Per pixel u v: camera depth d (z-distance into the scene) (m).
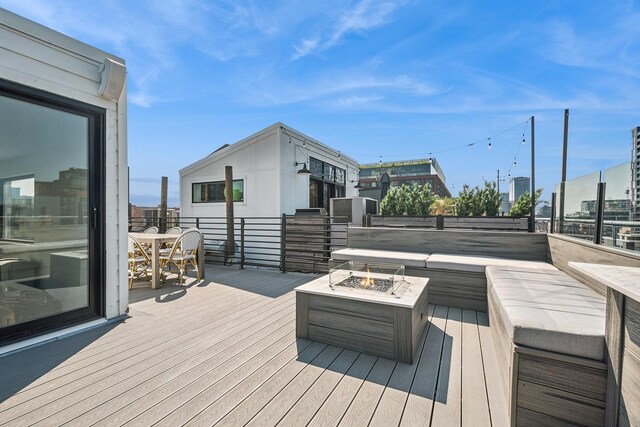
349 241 4.68
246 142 7.68
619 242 2.02
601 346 1.28
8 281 2.27
